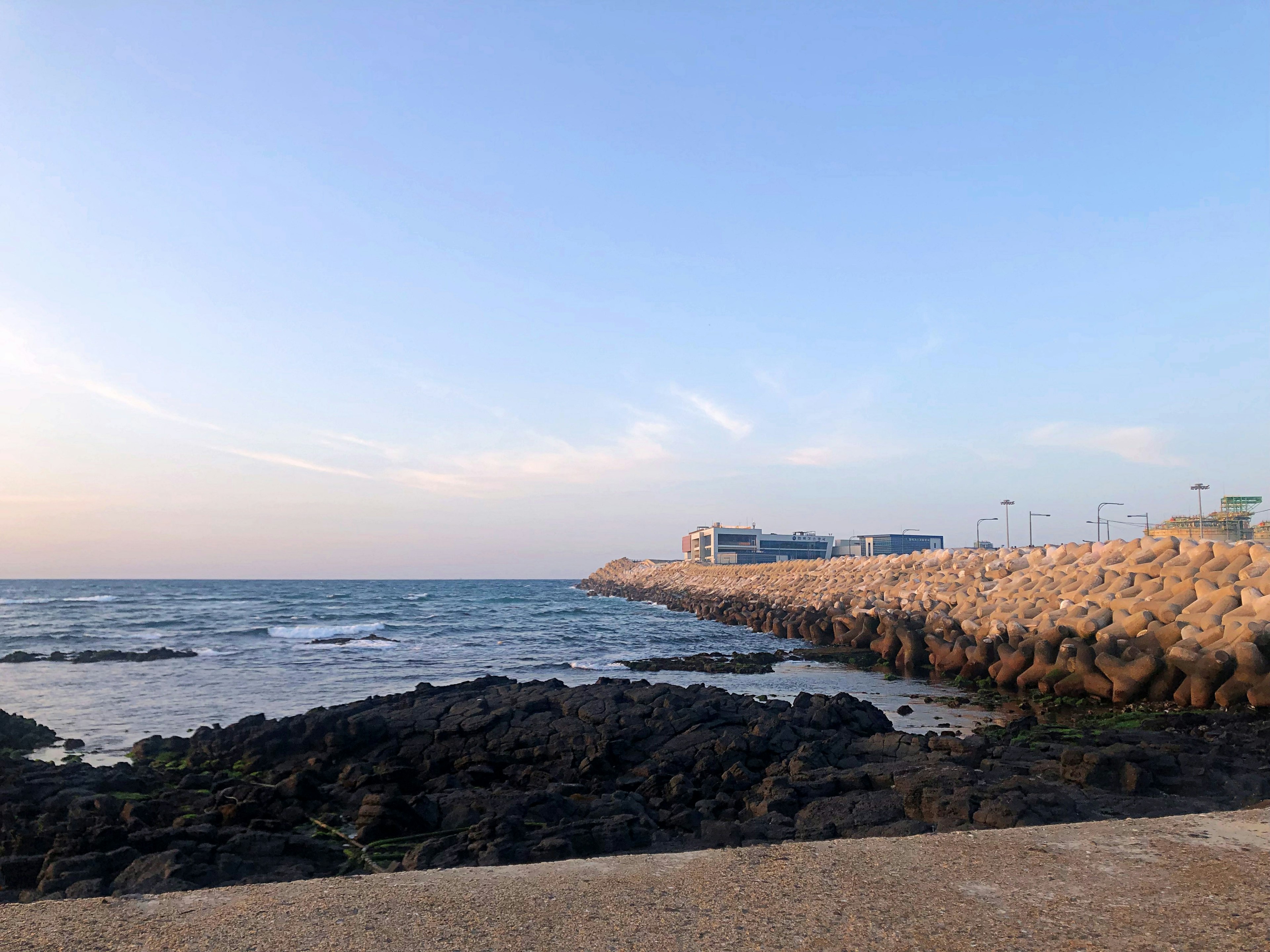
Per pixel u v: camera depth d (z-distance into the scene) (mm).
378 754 14953
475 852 9000
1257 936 3828
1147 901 4273
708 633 44438
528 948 3752
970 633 26844
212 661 31188
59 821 11023
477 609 68938
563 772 13750
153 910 4312
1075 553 31781
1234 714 16609
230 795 12445
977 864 4883
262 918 4164
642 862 5039
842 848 5285
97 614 60219
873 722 16578
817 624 37938
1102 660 19812
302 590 120812
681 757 14172
